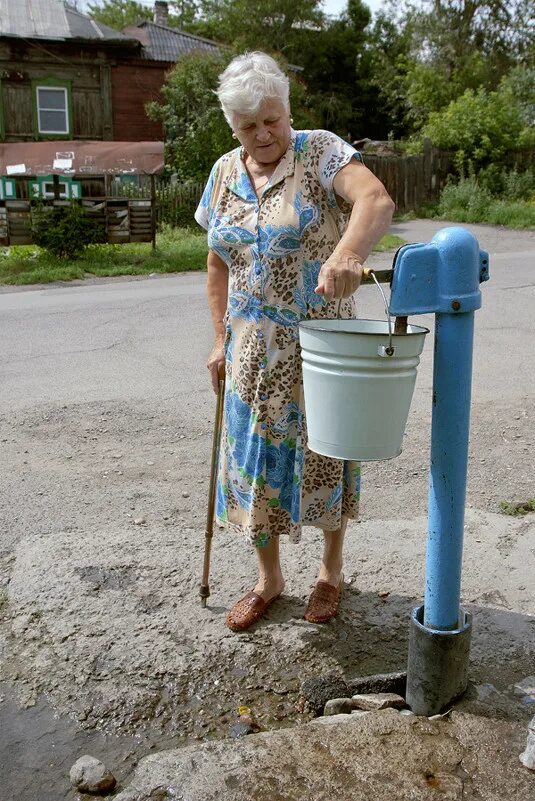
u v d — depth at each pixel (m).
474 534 3.35
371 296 9.52
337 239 2.45
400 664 2.52
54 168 13.84
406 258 1.91
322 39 36.44
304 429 2.48
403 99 35.50
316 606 2.74
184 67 20.61
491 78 34.44
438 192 22.42
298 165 2.37
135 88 22.52
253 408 2.50
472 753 2.02
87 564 3.12
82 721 2.30
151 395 5.54
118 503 3.76
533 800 1.86
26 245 14.27
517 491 3.82
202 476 4.12
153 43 24.27
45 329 7.92
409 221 20.20
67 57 21.58
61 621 2.75
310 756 2.03
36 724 2.29
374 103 38.03
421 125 31.59
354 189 2.23
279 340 2.44
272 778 1.96
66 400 5.43
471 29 34.66
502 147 22.41
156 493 3.89
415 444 4.55
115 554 3.21
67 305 9.41
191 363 6.44
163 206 17.98
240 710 2.34
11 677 2.48
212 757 2.04
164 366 6.35
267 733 2.13
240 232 2.43
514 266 11.68
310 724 2.16
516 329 7.38
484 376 5.86
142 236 14.31
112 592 2.92
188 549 3.26
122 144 14.08
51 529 3.47
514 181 21.70
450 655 2.14
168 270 13.12
